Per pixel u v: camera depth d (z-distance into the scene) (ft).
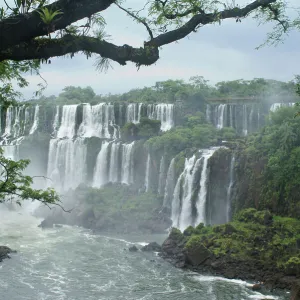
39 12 18.19
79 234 196.54
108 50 21.29
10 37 18.66
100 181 266.98
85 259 158.81
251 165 185.78
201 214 202.49
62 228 207.92
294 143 177.68
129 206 222.28
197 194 205.67
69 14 19.19
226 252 148.25
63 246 175.94
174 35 24.31
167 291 129.18
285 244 146.41
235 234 156.04
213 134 249.14
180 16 26.50
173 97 341.21
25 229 205.05
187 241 162.30
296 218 165.48
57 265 151.53
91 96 432.25
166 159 231.71
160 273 144.46
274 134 182.70
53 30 18.75
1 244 176.86
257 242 150.71
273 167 174.29
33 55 20.31
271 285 131.44
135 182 251.60
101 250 170.81
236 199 188.85
